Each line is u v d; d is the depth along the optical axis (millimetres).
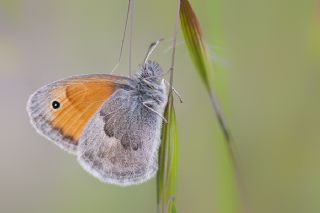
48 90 275
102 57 307
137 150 277
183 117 299
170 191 247
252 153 293
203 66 247
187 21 245
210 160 293
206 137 294
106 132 277
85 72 307
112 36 308
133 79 277
